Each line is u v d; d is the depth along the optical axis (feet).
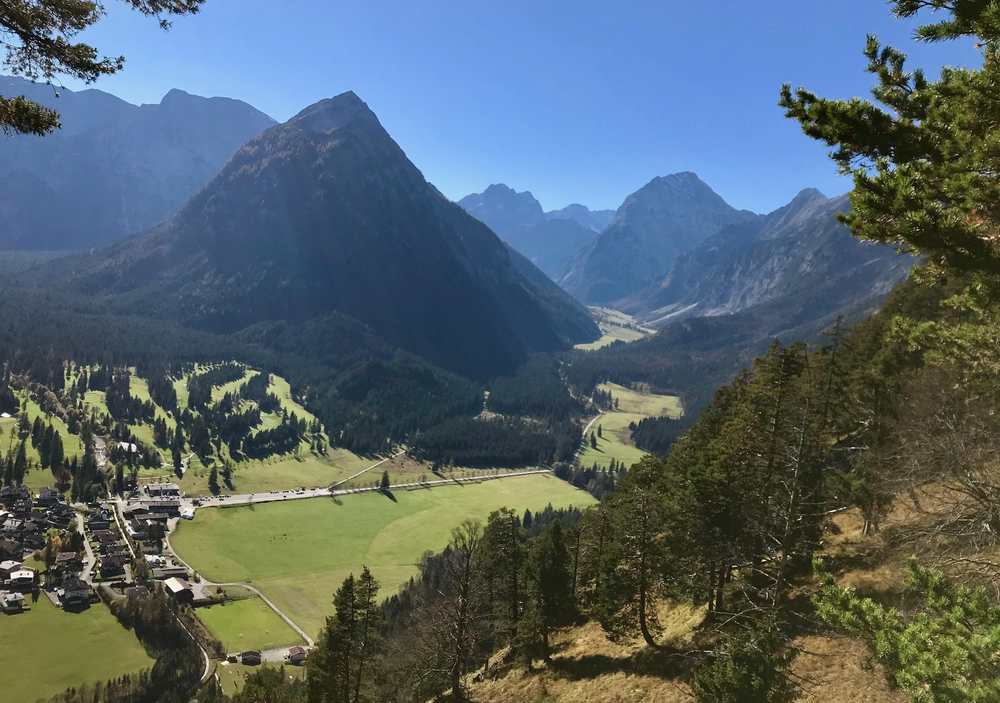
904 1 30.27
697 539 106.93
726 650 67.31
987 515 53.98
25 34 40.32
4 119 40.14
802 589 99.55
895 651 32.76
